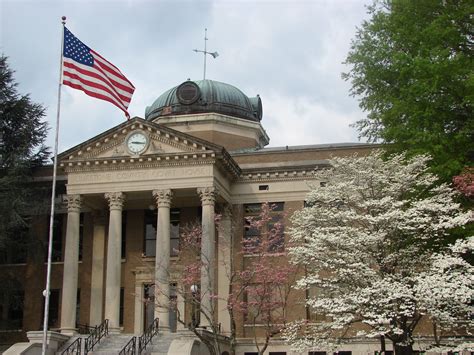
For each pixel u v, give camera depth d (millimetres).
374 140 33938
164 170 43938
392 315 25609
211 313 36031
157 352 36875
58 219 50406
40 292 49281
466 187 26531
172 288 43844
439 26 30188
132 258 48125
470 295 24156
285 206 46812
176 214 48219
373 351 41719
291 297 43000
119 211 43906
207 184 43094
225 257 44969
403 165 30172
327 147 48219
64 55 31422
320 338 29234
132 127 44531
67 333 41875
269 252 40031
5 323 48438
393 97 31312
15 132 50188
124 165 44344
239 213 47250
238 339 43719
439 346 27203
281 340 43406
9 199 45406
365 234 27422
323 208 30391
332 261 27969
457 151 29344
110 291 42438
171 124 56375
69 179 44938
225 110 57094
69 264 43500
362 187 29359
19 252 50469
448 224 26625
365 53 32906
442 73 28625
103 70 32781
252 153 49375
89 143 44594
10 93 50500
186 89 56938
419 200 28875
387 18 32625
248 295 43062
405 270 28078
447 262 25406
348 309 26578
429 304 25469
